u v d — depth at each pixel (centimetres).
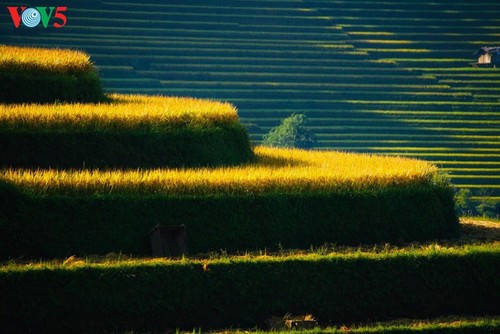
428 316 16275
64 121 18562
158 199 16750
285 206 17525
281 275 15612
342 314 15812
